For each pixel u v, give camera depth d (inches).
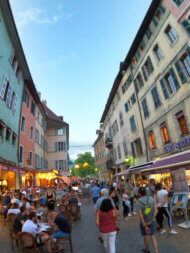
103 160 1689.2
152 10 631.8
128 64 883.4
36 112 1036.5
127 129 956.6
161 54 609.6
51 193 502.0
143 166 594.9
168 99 584.7
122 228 282.0
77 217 374.6
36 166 965.8
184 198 271.7
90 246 220.5
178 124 538.0
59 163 1295.5
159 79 628.7
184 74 506.6
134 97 848.3
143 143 771.4
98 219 168.9
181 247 188.9
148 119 719.1
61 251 211.3
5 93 613.0
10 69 646.5
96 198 413.7
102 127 1654.8
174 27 539.5
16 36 639.1
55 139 1353.3
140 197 187.6
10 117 647.1
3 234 305.6
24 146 805.9
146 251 183.6
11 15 579.8
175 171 323.6
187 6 481.1
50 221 233.6
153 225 174.6
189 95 488.7
